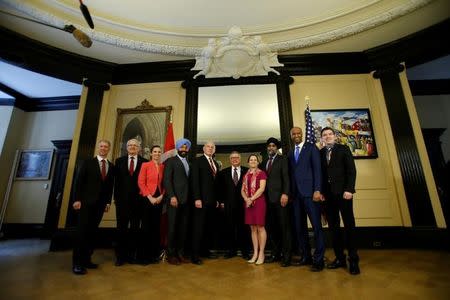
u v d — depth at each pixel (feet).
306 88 15.30
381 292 6.02
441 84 18.75
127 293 6.25
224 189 11.35
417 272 7.75
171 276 7.78
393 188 13.39
